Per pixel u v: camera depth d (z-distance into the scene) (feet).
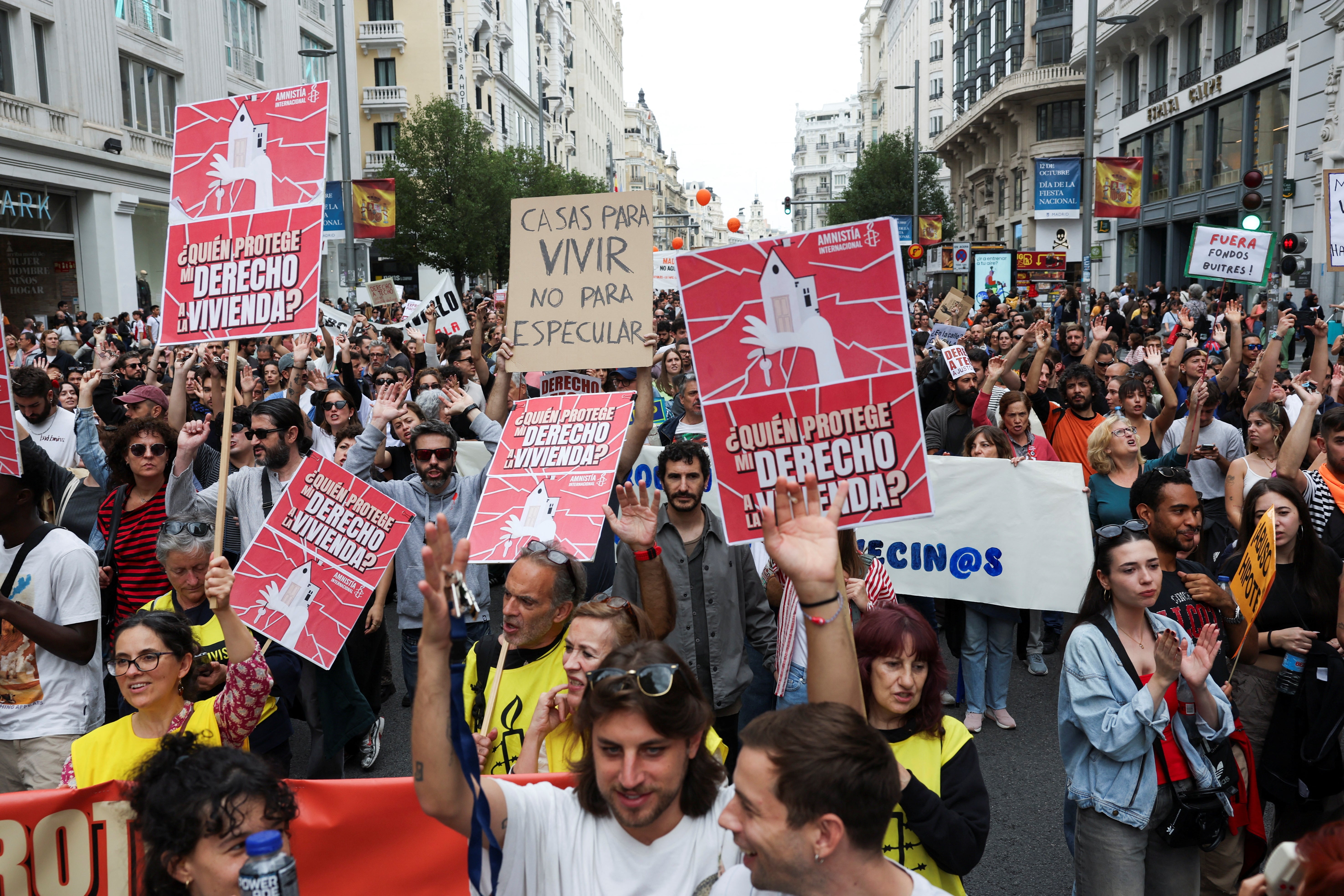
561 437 16.19
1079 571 21.47
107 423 31.27
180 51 100.37
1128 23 120.88
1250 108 97.50
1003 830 16.29
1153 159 124.36
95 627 13.58
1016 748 19.53
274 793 8.11
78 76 85.61
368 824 10.18
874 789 6.52
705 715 7.93
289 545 14.61
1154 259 127.85
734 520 10.68
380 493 14.92
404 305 53.67
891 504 10.47
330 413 25.29
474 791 7.64
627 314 18.35
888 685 10.00
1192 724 11.28
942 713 10.25
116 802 10.53
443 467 18.56
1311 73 84.64
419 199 122.01
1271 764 13.33
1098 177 77.25
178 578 14.24
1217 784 11.12
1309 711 13.01
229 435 13.39
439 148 122.72
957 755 10.13
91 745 11.44
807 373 10.55
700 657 15.39
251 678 11.43
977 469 22.02
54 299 85.61
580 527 15.53
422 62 173.68
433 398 27.63
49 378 23.29
